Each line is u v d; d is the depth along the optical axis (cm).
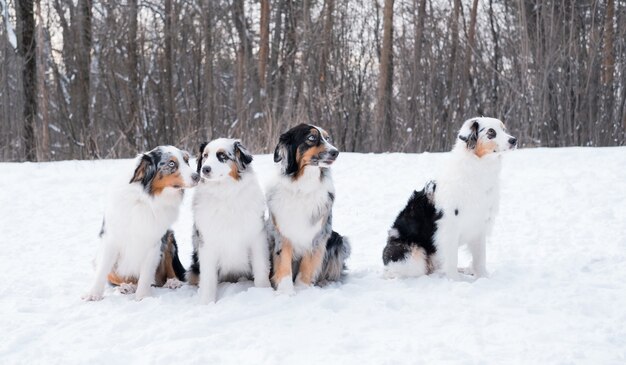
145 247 548
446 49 2530
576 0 2130
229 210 532
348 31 2683
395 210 945
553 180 1039
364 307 480
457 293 512
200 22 2573
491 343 388
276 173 568
